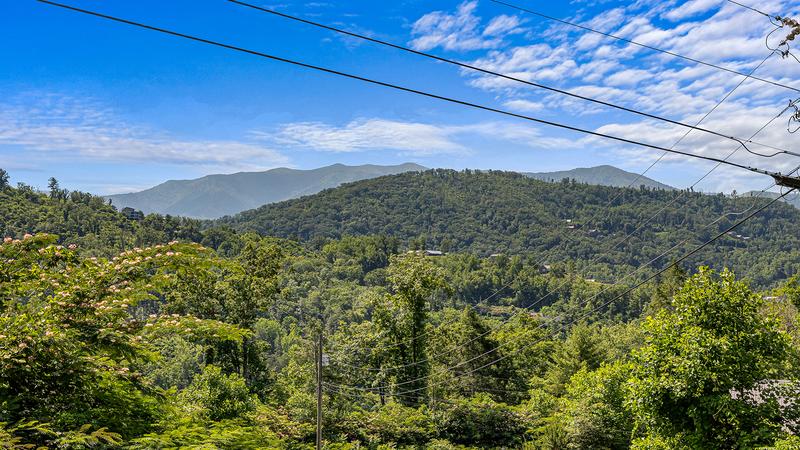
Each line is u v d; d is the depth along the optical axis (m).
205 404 26.41
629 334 63.19
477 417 35.09
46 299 9.88
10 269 10.14
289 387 42.28
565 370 47.72
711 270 14.54
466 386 47.12
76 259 11.06
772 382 13.59
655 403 13.66
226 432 9.46
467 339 48.53
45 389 8.49
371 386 42.09
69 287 10.25
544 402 36.34
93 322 9.90
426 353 43.31
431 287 40.91
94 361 9.02
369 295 43.19
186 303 39.47
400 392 40.06
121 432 8.64
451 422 35.34
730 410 12.49
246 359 41.50
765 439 12.09
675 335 14.08
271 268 42.97
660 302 57.81
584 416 24.39
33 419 7.75
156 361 10.97
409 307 41.03
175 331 10.98
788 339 14.10
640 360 14.70
